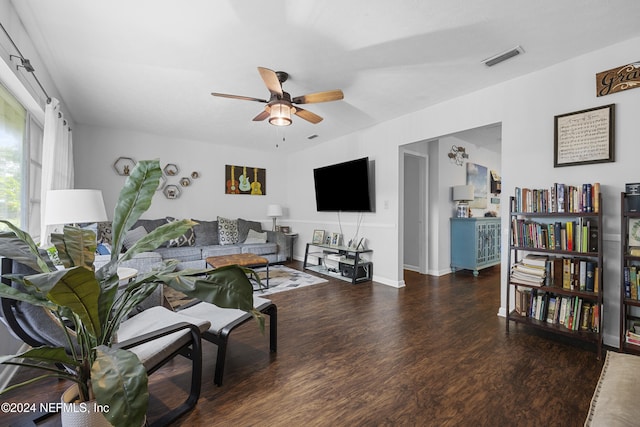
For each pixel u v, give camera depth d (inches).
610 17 75.4
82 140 168.7
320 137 198.4
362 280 169.3
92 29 79.9
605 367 48.2
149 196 48.4
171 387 68.6
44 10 72.3
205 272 45.0
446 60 96.8
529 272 97.6
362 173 169.5
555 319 94.5
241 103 134.8
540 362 78.5
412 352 84.6
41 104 95.1
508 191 110.8
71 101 132.0
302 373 73.9
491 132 189.6
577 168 94.8
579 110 94.1
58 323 53.8
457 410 59.9
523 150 106.9
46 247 95.2
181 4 70.3
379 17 75.4
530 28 80.2
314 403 62.4
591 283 87.2
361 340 92.7
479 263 189.9
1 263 46.4
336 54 92.9
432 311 119.1
